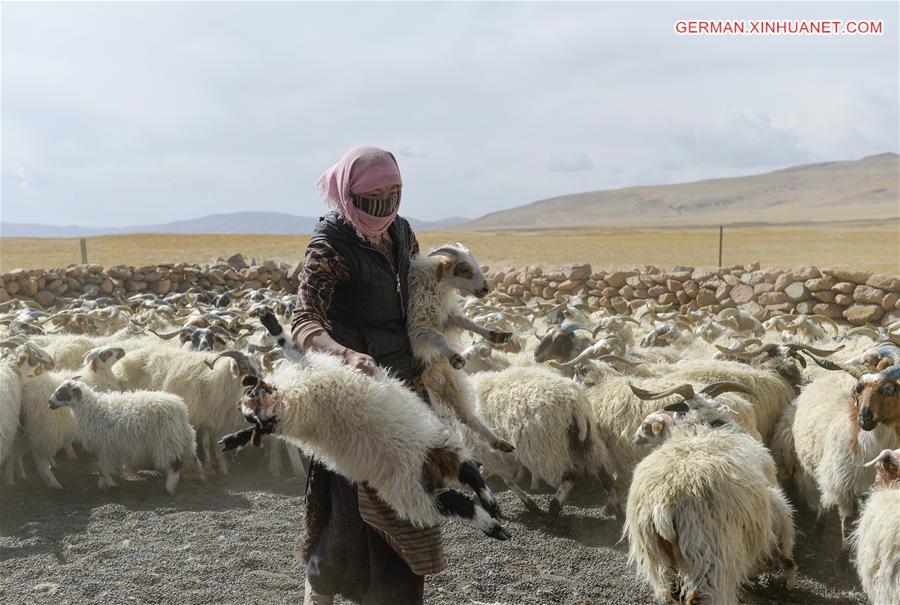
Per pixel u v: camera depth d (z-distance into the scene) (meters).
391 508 3.62
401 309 3.94
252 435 3.44
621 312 23.05
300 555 4.04
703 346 12.66
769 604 6.07
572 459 7.96
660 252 55.47
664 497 5.48
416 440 3.50
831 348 12.20
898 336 12.85
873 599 5.26
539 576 6.46
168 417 8.70
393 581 3.76
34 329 14.38
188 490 8.84
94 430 8.65
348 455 3.49
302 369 3.55
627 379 8.32
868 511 5.37
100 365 10.01
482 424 3.99
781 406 8.83
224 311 18.28
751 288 21.89
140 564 6.62
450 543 7.15
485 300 21.12
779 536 6.20
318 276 3.77
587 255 53.06
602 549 7.06
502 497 8.46
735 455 5.78
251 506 8.27
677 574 5.64
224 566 6.55
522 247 62.31
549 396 7.97
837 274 20.55
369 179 3.70
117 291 26.41
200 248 56.22
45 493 8.73
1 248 55.47
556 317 16.34
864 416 6.30
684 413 6.44
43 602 5.88
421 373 3.96
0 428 8.47
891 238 69.94
